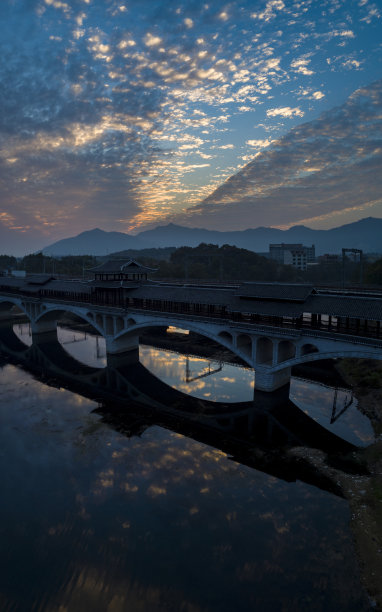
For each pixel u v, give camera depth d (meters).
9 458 33.69
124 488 29.16
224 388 50.53
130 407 45.00
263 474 30.53
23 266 177.12
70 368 61.41
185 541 23.64
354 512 25.53
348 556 21.94
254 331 42.41
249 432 38.06
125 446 35.59
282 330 40.09
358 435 36.09
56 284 76.94
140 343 76.12
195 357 65.56
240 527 24.66
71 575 21.45
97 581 21.03
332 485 28.72
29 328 94.62
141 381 54.09
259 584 20.42
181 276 130.25
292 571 21.12
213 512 26.19
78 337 83.56
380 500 26.09
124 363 62.84
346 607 18.84
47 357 67.88
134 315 56.34
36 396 48.97
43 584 20.91
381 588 19.67
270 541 23.38
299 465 31.69
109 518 25.91
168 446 35.50
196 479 30.14
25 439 37.12
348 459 32.22
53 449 35.19
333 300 38.28
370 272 97.38
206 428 39.25
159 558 22.42
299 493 27.92
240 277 128.38
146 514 26.19
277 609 18.91
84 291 67.69
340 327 37.34
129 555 22.69
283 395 46.31
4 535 24.48
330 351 37.53
